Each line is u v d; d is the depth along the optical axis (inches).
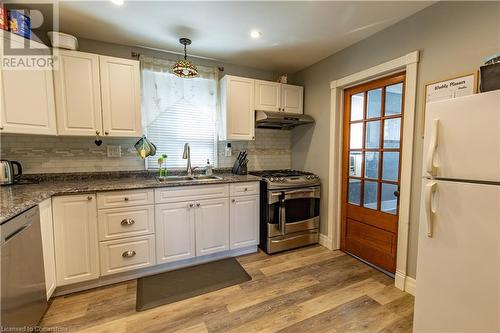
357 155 106.1
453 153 49.3
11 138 87.4
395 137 89.4
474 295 47.2
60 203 74.2
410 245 80.8
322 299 77.0
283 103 125.6
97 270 80.7
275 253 111.2
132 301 75.2
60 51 82.9
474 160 46.3
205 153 122.7
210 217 99.3
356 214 107.1
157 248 89.9
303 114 128.3
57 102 83.4
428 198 52.8
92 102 88.3
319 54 112.6
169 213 91.2
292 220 114.0
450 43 69.1
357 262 102.4
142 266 87.8
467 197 47.5
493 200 44.1
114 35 94.4
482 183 45.6
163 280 87.4
